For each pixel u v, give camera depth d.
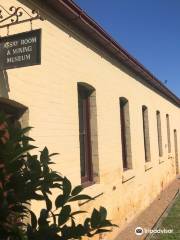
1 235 1.48
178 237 5.31
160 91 9.66
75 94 4.24
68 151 3.96
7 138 1.57
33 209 3.12
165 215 6.66
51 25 3.79
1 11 2.93
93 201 4.60
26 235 1.50
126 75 6.43
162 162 9.45
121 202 5.72
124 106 6.52
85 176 4.77
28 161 1.64
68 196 1.62
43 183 1.60
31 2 3.39
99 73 5.06
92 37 4.70
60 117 3.83
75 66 4.29
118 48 5.41
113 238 5.20
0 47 2.60
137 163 6.85
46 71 3.62
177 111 12.91
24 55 2.49
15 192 1.54
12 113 3.26
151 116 8.46
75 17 4.04
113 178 5.40
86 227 1.58
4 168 1.52
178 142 12.81
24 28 3.26
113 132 5.52
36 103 3.40
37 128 3.38
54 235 1.54
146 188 7.46
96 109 4.88
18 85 3.13
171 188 9.80
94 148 4.88
